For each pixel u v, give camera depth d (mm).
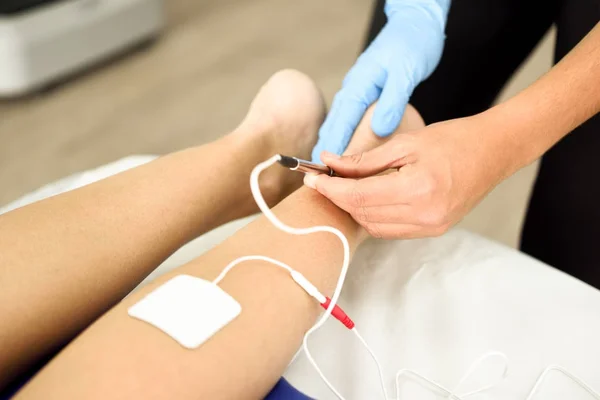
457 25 1053
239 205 926
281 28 2721
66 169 1937
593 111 792
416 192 672
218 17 2785
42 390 542
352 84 905
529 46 1110
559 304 815
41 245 685
